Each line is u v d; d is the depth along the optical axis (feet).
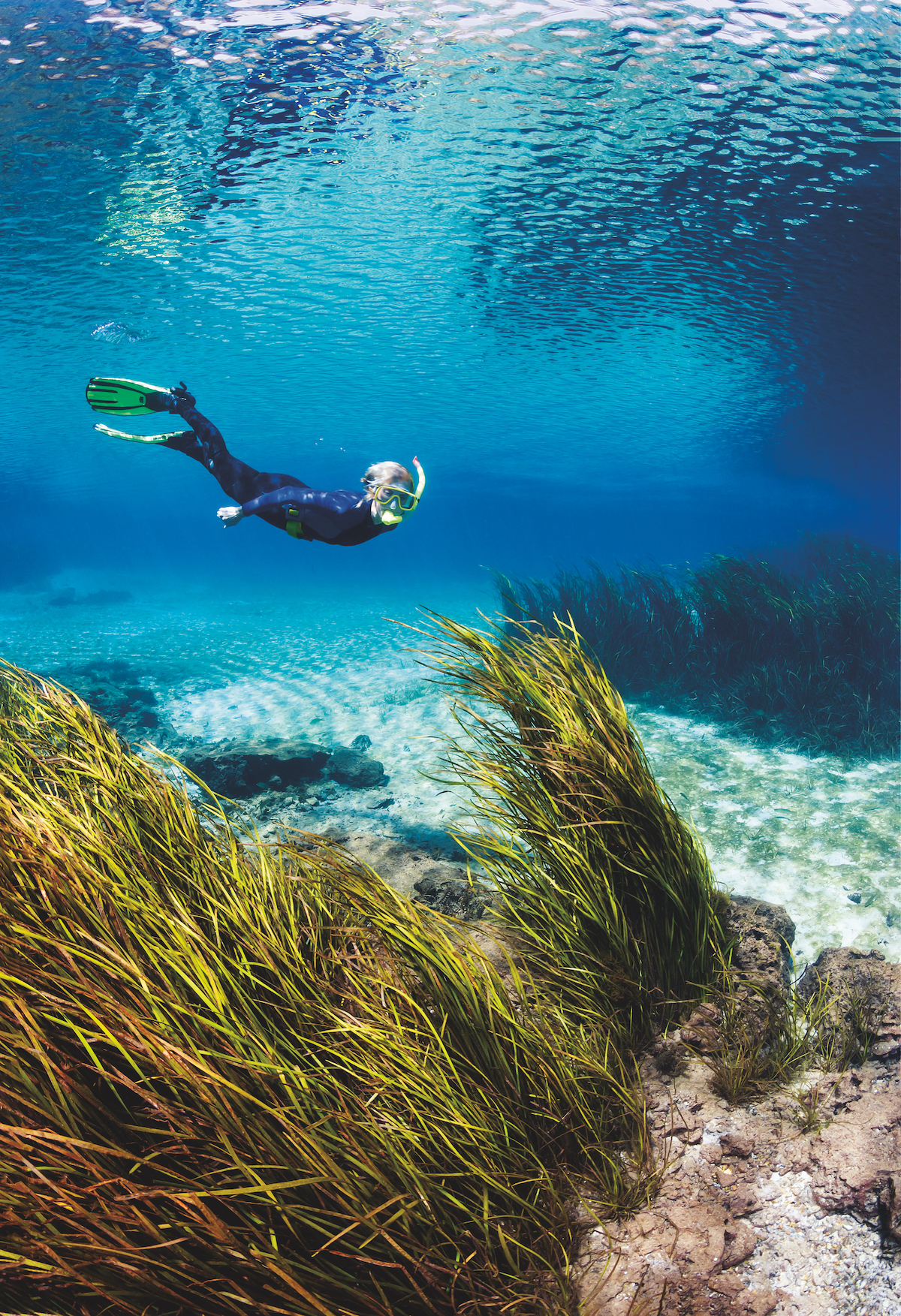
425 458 108.06
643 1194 6.31
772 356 53.21
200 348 50.19
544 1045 6.93
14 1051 4.92
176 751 31.22
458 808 24.90
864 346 50.16
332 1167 4.97
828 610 34.78
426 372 57.47
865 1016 8.46
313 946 7.29
